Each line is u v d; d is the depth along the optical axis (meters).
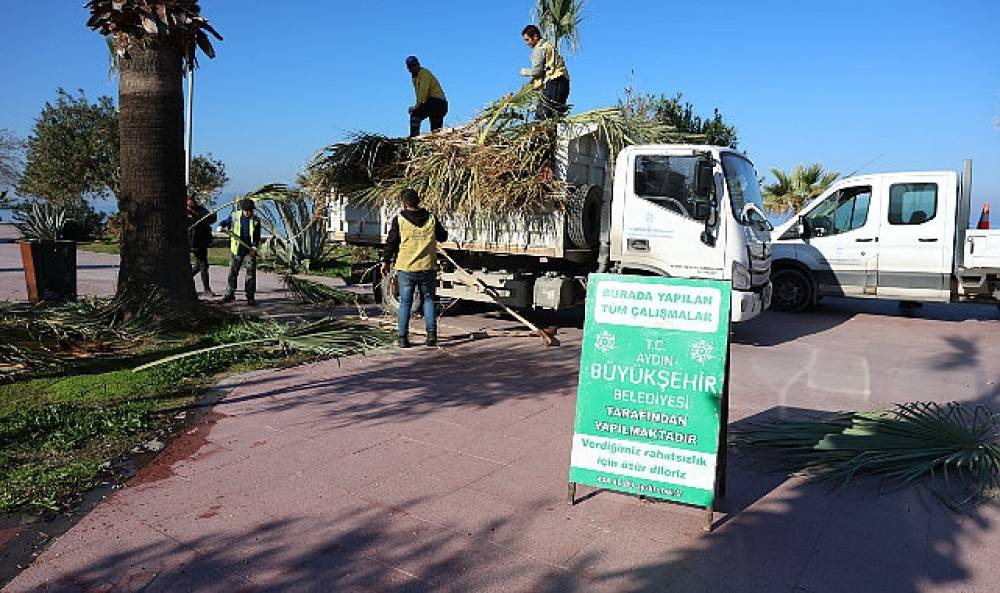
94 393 6.43
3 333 7.86
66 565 3.55
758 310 9.11
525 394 6.77
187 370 7.27
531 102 9.87
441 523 4.07
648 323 4.16
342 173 11.41
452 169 9.72
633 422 4.18
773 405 6.64
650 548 3.81
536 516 4.18
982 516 4.21
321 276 16.14
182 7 7.70
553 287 9.45
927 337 10.54
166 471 4.77
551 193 9.09
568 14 14.43
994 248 11.35
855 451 4.95
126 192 8.68
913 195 12.08
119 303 8.75
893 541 3.91
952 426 5.25
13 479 4.50
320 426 5.75
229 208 12.80
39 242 10.40
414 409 6.23
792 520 4.15
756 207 9.30
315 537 3.88
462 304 11.92
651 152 9.09
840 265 12.63
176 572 3.51
